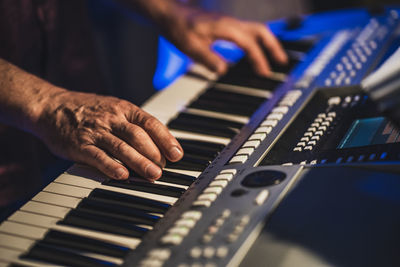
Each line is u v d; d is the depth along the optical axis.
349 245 0.80
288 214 0.83
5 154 1.21
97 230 0.88
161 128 0.97
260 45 1.29
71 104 1.01
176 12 1.32
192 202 0.89
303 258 0.79
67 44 1.32
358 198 0.83
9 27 1.18
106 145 0.97
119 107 0.99
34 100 1.02
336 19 1.38
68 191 0.94
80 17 1.33
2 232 0.88
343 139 0.96
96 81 1.40
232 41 1.28
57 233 0.87
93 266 0.84
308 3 2.15
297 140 0.99
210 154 1.00
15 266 0.83
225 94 1.18
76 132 0.99
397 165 0.86
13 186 1.22
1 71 1.04
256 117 1.09
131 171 0.97
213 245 0.81
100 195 0.93
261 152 0.97
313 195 0.85
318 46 1.30
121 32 2.28
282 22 1.44
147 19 1.34
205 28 1.28
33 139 1.25
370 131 0.95
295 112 1.06
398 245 0.79
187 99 1.17
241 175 0.91
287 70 1.24
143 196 0.93
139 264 0.82
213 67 1.26
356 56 1.19
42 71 1.28
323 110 1.06
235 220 0.84
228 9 2.17
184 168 0.98
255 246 0.81
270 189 0.87
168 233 0.84
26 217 0.90
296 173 0.88
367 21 1.33
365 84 0.83
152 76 2.23
